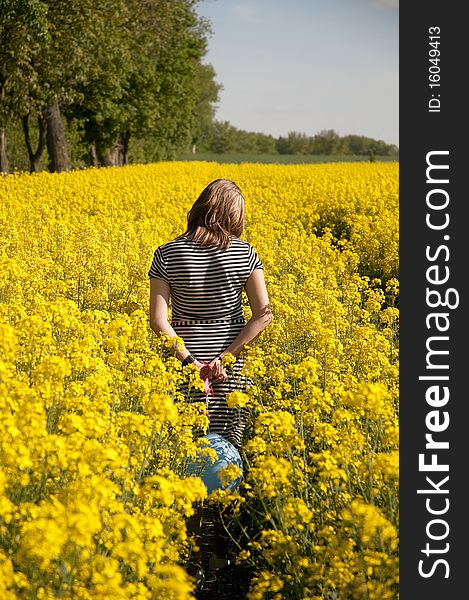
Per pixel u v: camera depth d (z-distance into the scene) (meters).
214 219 5.05
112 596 2.79
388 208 18.42
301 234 14.72
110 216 16.34
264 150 161.38
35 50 26.39
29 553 2.65
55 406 4.16
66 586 2.81
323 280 10.67
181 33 46.06
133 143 61.12
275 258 11.46
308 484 3.99
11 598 2.66
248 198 19.48
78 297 8.35
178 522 3.57
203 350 5.04
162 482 3.38
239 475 3.84
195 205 5.12
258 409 5.20
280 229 15.93
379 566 3.30
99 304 8.25
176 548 3.60
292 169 32.88
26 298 7.59
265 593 3.69
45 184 20.95
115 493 3.22
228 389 5.06
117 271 9.43
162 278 5.07
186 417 4.67
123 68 38.44
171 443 4.62
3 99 29.75
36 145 52.16
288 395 6.07
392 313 8.05
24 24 24.64
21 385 3.82
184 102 53.91
